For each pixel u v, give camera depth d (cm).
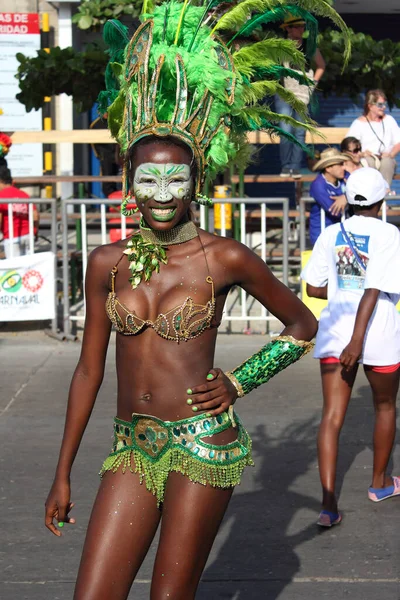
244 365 304
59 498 308
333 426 493
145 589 421
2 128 1505
